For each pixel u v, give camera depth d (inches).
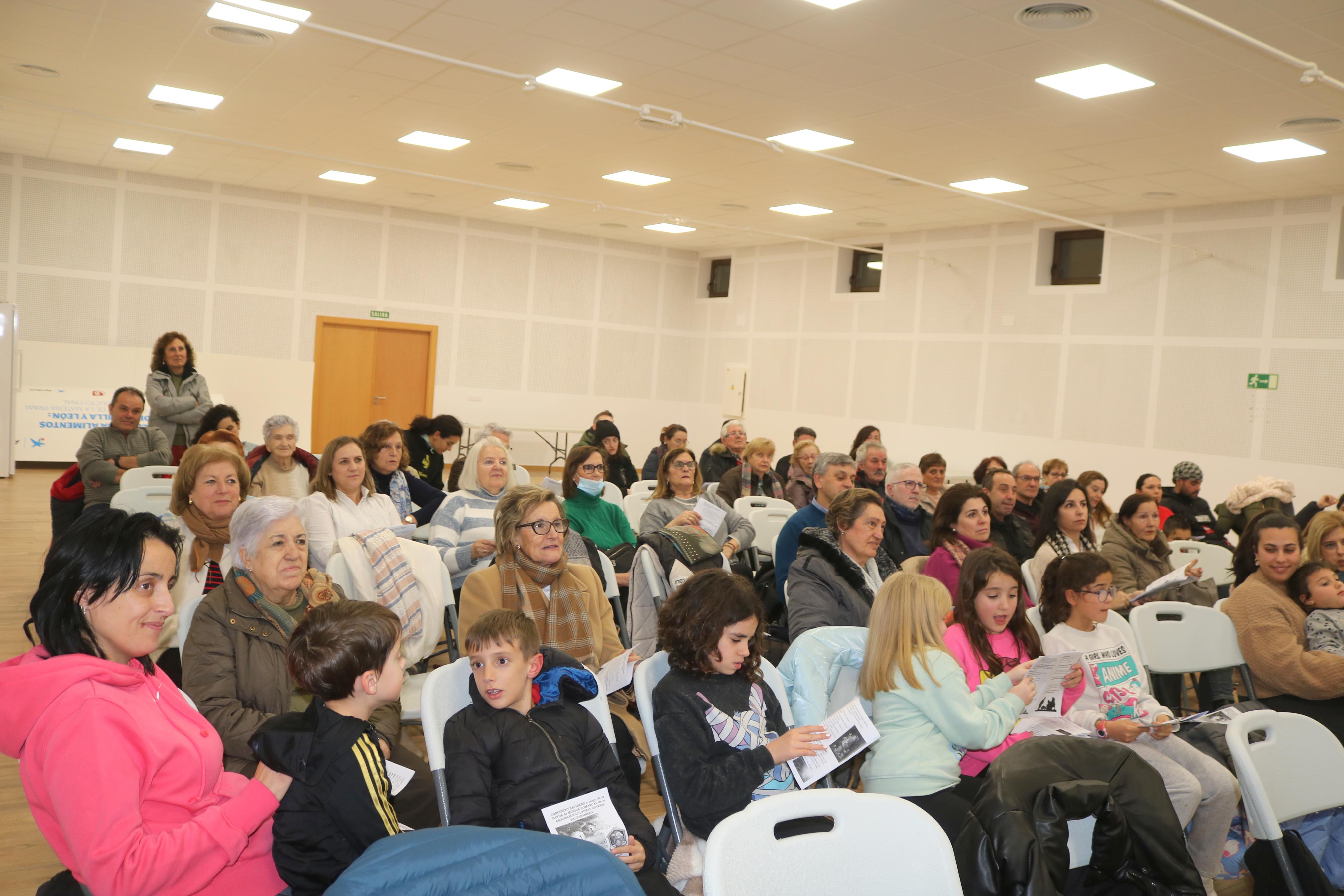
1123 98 254.1
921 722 102.4
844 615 137.7
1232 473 369.4
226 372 482.0
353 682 73.6
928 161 339.0
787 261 570.6
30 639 67.5
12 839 113.4
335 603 76.2
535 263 588.1
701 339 636.1
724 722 92.4
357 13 234.4
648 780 143.9
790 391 567.5
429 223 554.9
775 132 315.9
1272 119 261.3
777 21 220.1
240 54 273.6
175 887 63.4
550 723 88.2
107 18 248.8
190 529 127.1
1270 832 88.4
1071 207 395.9
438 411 567.5
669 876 89.4
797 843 63.8
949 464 472.7
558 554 126.3
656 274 629.0
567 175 412.5
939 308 480.4
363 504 163.9
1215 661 133.7
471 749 83.0
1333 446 343.0
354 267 534.9
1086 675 120.4
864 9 209.8
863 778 104.0
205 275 495.5
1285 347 354.9
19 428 430.3
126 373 469.1
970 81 251.8
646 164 378.9
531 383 594.2
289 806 71.4
